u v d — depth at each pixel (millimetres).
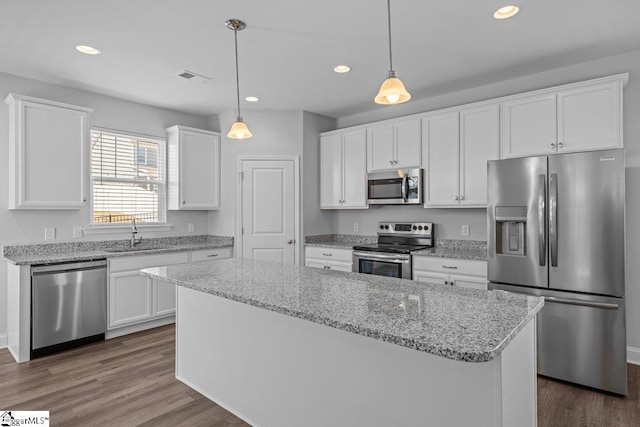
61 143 3375
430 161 3797
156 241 4406
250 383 2039
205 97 4078
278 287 1861
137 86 3709
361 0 2238
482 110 3434
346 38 2729
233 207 4566
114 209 4098
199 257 4250
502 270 2896
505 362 1221
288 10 2346
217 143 4703
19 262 2984
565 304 2621
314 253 4512
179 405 2352
